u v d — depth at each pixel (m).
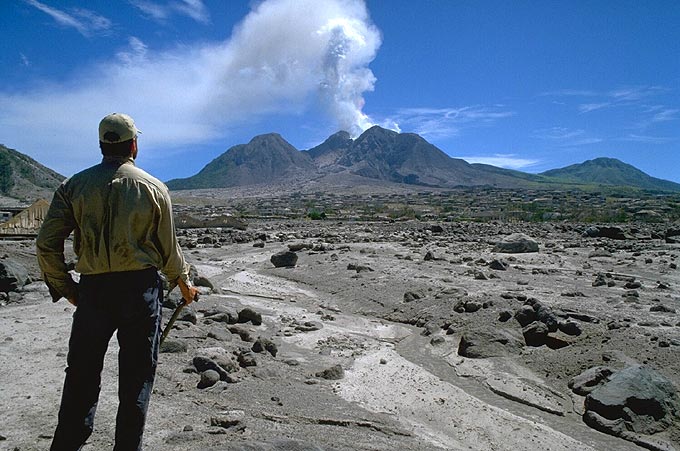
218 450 4.81
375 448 5.93
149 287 3.91
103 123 3.98
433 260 21.92
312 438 5.96
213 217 46.25
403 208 85.00
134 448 3.96
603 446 7.11
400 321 14.08
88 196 3.79
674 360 9.12
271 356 9.93
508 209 77.56
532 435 7.30
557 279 17.42
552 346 10.61
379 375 9.54
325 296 17.48
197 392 7.25
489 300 13.04
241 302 15.41
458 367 10.09
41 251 3.81
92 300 3.85
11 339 9.05
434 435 6.97
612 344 10.03
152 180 3.96
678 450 7.03
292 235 36.03
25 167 137.88
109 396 6.51
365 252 24.95
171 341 8.93
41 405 6.24
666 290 15.55
